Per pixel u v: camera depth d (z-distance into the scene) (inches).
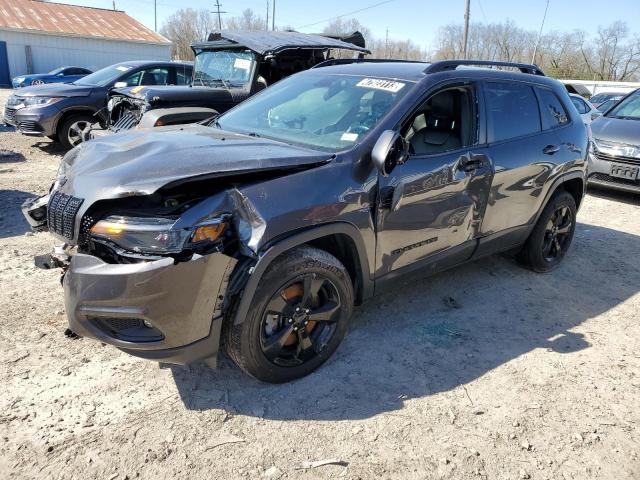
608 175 315.3
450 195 144.3
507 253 192.9
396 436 107.7
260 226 105.9
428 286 180.5
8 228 211.6
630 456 105.6
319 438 106.0
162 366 126.3
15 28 1149.1
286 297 117.0
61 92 368.5
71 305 102.0
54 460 96.8
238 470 97.1
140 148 116.6
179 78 415.2
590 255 221.5
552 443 108.2
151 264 96.7
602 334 154.6
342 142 130.4
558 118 188.5
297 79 169.8
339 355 135.4
